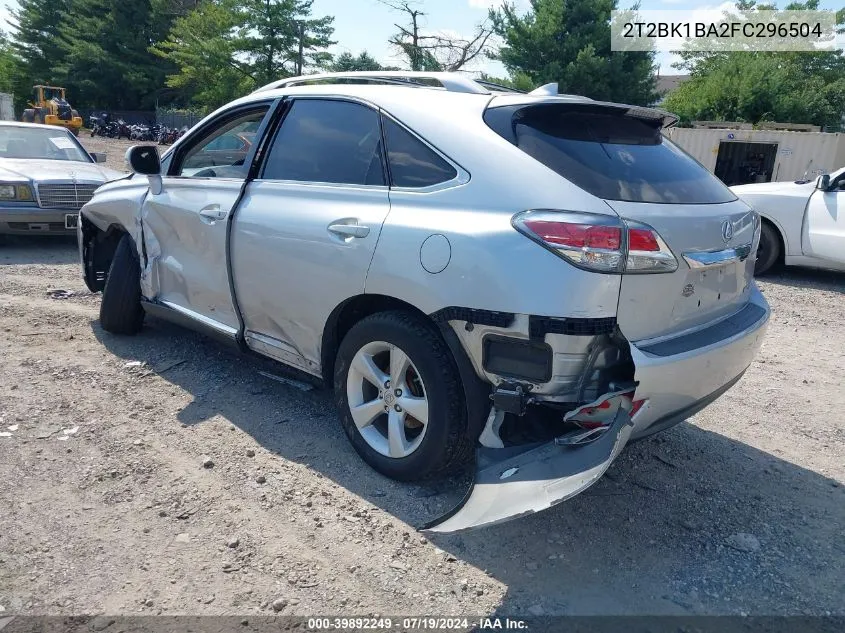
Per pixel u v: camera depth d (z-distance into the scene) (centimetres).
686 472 361
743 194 912
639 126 333
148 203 461
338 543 286
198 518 297
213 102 4088
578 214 262
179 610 244
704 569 282
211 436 371
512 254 266
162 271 459
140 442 359
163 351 493
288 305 358
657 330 279
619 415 265
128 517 296
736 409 450
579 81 2891
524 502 252
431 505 314
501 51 3047
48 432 365
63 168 872
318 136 364
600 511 321
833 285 866
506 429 297
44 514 294
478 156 293
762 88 2925
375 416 335
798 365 545
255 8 3844
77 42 5334
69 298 627
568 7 2939
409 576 269
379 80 387
